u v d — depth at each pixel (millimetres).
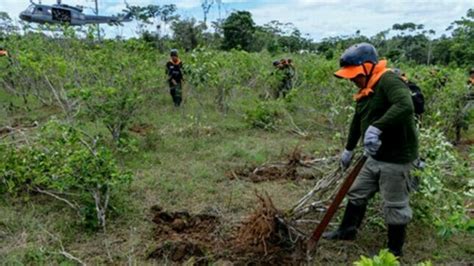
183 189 5195
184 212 4473
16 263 3516
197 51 10383
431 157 4289
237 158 6605
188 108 9953
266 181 5672
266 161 6500
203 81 9336
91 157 4223
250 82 11188
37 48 9680
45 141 4602
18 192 4871
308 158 6715
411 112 3279
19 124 8125
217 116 9375
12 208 4543
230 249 3707
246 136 8086
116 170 4289
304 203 4074
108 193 4230
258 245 3582
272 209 3635
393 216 3588
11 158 4629
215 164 6223
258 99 9914
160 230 4172
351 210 3912
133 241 3949
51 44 9844
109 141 6840
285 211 4004
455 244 4027
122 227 4227
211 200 4961
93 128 7414
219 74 9742
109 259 3670
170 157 6438
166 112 9469
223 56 10906
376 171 3617
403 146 3494
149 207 4672
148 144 6832
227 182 5566
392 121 3270
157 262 3650
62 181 4137
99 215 4184
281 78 10516
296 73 10828
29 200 4723
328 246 3908
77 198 4734
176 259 3688
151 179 5410
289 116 8820
